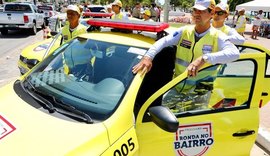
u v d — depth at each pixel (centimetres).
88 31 358
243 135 289
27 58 582
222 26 474
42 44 653
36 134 216
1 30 1625
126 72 268
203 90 281
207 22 285
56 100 254
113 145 219
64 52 322
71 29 521
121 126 229
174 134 255
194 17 284
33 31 1678
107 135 220
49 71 302
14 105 252
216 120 276
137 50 285
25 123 228
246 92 294
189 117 267
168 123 221
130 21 333
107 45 301
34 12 1747
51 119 231
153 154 251
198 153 272
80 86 272
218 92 294
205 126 271
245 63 293
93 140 213
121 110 235
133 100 243
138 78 255
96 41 312
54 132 218
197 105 279
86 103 248
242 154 300
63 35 533
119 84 259
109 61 286
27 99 261
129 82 255
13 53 1070
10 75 774
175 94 265
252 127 292
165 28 302
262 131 481
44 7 2597
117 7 764
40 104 252
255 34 1817
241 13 1127
